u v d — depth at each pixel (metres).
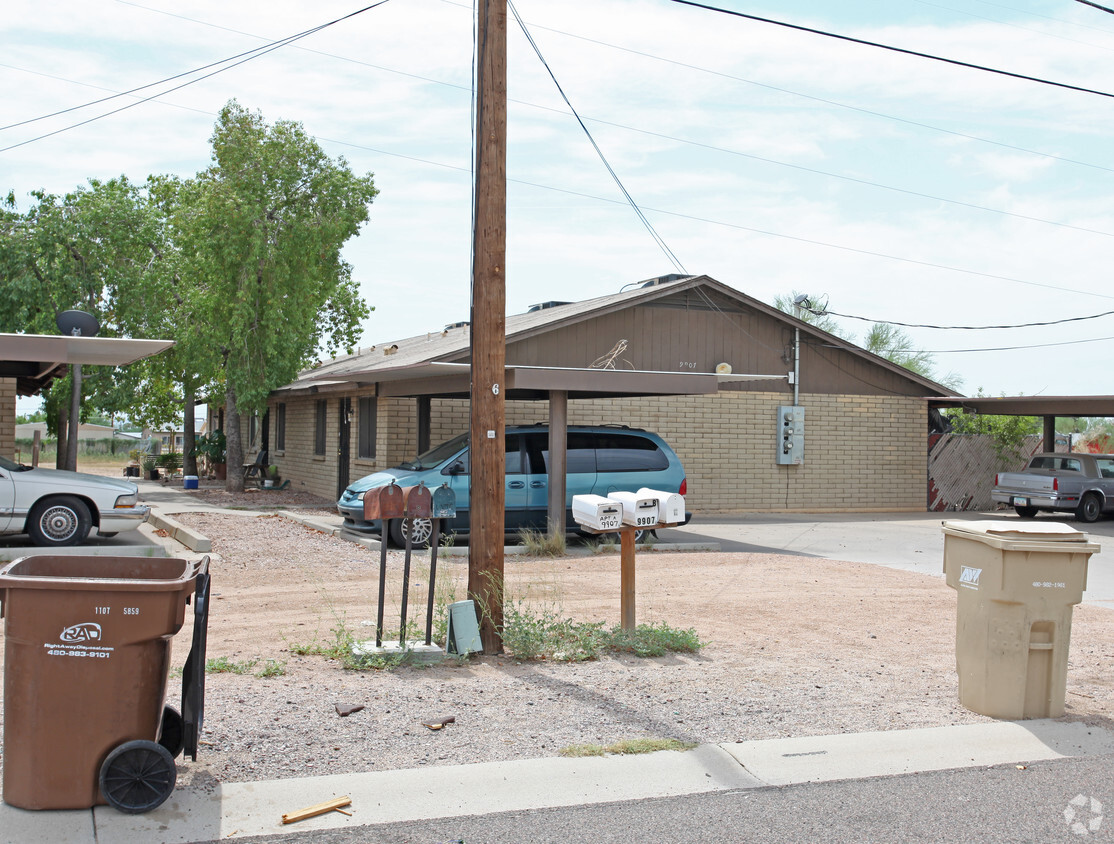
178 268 27.20
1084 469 23.64
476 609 8.12
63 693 4.62
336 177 26.00
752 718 6.46
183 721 4.99
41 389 22.03
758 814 4.96
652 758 5.65
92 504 12.97
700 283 22.20
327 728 6.00
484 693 6.88
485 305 8.12
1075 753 6.02
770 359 23.36
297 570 12.44
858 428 24.38
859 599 11.24
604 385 14.64
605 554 14.82
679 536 17.56
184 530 14.48
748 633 9.25
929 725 6.43
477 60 8.25
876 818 4.96
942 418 28.05
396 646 7.84
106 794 4.61
